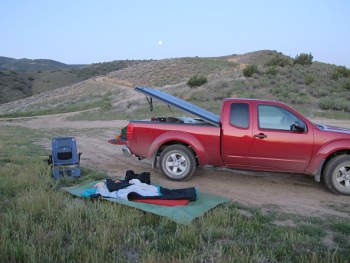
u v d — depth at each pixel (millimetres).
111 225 4676
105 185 6266
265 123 7176
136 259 3850
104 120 30016
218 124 7324
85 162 9617
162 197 5602
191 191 5805
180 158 7586
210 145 7371
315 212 5793
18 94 107000
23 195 5750
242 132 7184
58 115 42594
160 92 8328
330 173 6871
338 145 6844
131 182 6305
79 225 4613
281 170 7176
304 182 7785
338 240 4570
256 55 93625
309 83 36281
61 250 3939
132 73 87625
